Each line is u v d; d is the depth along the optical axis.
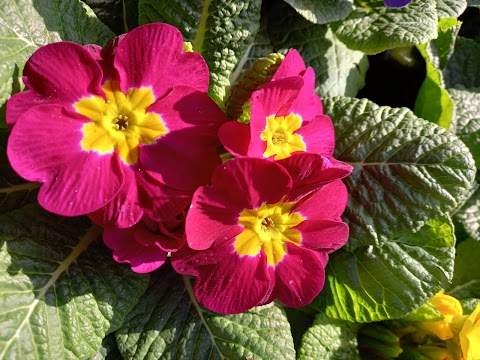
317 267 0.17
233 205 0.15
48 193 0.14
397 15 0.23
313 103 0.18
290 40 0.23
